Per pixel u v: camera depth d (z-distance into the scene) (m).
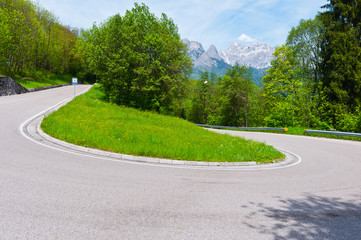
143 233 3.05
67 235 2.88
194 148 9.52
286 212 4.04
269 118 32.78
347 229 3.47
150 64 30.97
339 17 29.75
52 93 32.06
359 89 26.69
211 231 3.22
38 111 15.42
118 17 31.34
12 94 26.89
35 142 8.18
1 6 42.50
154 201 4.18
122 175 5.61
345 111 27.09
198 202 4.28
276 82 32.50
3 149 6.89
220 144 11.20
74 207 3.67
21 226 3.01
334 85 27.59
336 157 10.53
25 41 46.97
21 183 4.47
